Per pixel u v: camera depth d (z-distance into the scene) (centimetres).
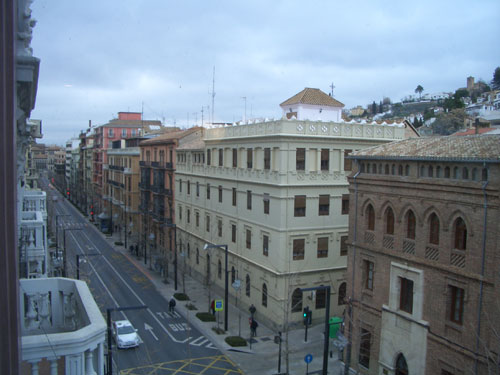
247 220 3856
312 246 3509
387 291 2333
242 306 3978
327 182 3534
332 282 3588
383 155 2352
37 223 1945
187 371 2734
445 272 1980
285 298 3400
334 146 3556
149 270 5372
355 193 2570
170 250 5916
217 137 4444
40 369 800
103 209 8938
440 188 1989
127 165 7794
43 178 17700
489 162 1752
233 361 2902
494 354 1731
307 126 3425
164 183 6131
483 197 1791
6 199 477
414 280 2141
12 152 479
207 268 4750
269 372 2741
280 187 3344
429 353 2061
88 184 11762
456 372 1917
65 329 966
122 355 2947
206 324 3594
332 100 4278
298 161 3425
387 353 2319
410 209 2191
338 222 3616
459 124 7438
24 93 688
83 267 4919
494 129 4419
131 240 7212
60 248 5747
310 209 3484
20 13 580
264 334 3388
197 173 5000
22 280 949
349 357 2575
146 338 3272
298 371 2750
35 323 959
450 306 1986
